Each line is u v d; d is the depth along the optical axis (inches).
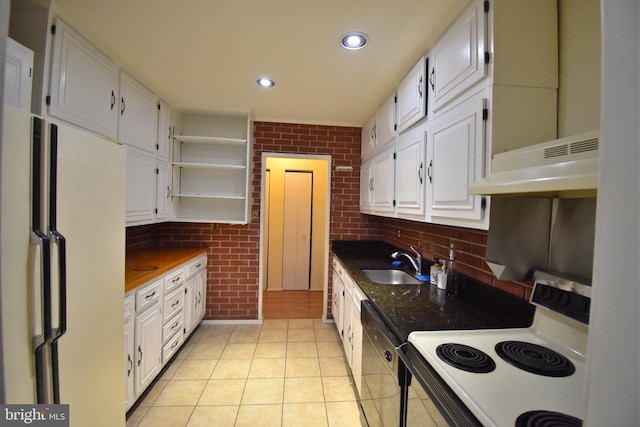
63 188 36.7
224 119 119.8
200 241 122.0
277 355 99.1
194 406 72.8
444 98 53.8
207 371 88.7
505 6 40.9
